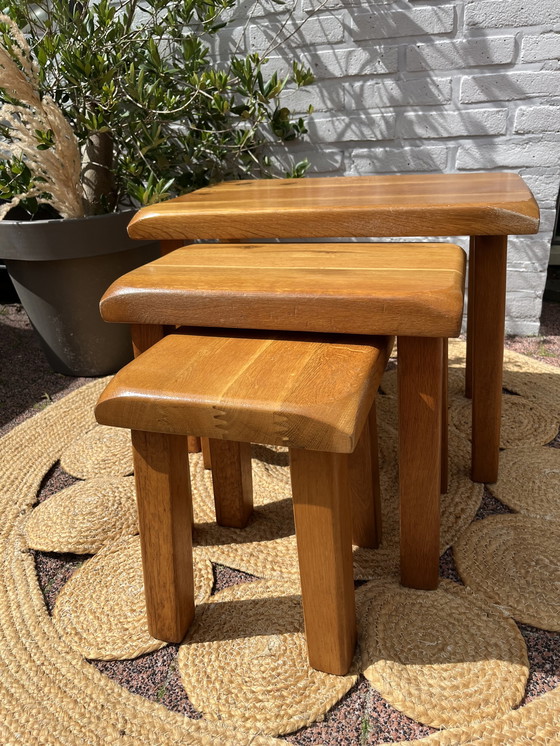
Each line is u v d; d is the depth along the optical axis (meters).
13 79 1.41
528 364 1.76
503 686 0.81
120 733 0.77
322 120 1.83
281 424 0.65
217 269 0.88
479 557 1.04
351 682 0.82
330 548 0.75
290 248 1.01
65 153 1.55
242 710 0.80
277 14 1.74
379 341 0.78
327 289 0.76
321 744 0.76
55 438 1.49
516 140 1.73
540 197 1.77
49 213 1.87
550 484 1.23
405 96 1.75
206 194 1.25
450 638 0.88
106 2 1.55
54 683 0.85
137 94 1.57
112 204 1.87
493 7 1.61
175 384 0.70
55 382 1.81
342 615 0.79
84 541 1.12
